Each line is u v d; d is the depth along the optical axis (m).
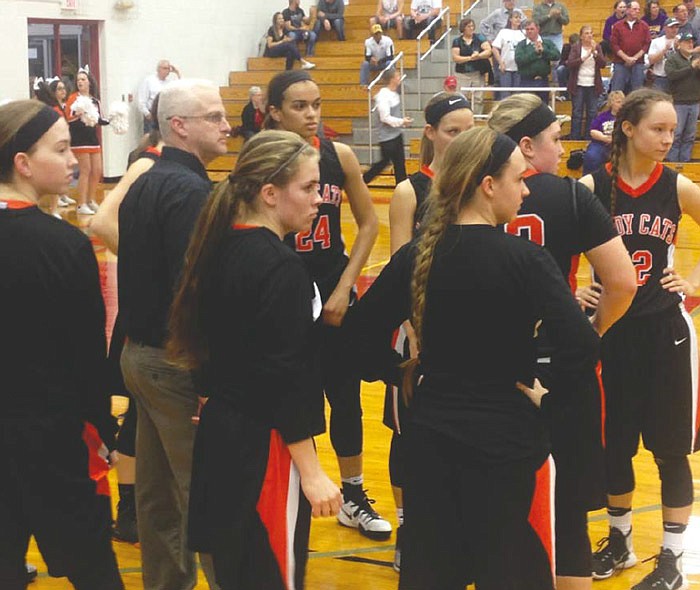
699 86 13.95
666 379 3.45
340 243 3.86
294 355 2.54
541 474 2.53
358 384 4.14
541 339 2.91
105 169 16.73
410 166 16.09
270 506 2.57
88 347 2.73
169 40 17.50
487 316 2.47
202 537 2.63
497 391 2.51
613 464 3.62
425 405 2.57
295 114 3.62
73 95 13.42
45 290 2.64
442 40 17.20
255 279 2.53
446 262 2.50
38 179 2.70
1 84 15.13
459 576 2.61
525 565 2.51
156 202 3.04
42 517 2.71
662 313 3.43
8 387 2.67
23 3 15.22
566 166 14.20
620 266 2.91
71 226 2.72
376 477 4.82
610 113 12.62
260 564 2.59
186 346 2.67
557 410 2.54
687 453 3.49
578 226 2.91
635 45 14.44
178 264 2.98
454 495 2.56
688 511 3.58
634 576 3.75
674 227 3.43
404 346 3.50
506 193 2.52
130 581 3.76
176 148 3.14
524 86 15.14
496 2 17.92
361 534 4.17
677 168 13.98
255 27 19.14
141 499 3.29
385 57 16.83
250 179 2.59
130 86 16.98
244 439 2.58
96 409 2.79
